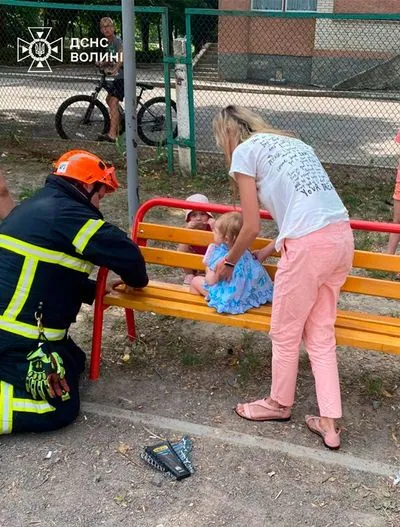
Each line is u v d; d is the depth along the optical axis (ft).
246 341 13.00
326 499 8.89
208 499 8.87
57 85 51.70
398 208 16.02
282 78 65.21
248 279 10.84
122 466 9.48
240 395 11.28
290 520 8.51
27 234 9.84
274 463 9.55
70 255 9.98
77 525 8.38
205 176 25.67
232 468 9.45
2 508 8.64
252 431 10.29
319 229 9.09
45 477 9.22
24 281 9.87
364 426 10.49
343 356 12.67
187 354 12.44
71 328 13.60
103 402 10.98
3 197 11.78
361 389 11.54
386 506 8.77
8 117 38.75
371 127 42.37
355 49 62.75
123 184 24.64
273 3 64.03
